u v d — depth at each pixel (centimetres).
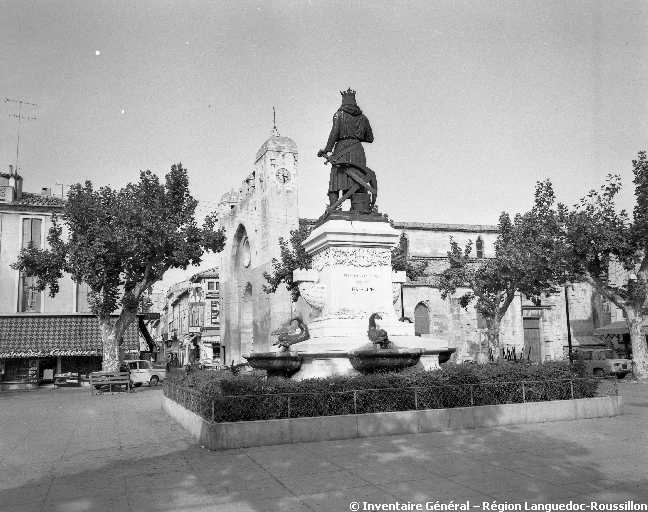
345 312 1750
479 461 1042
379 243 1809
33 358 4453
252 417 1283
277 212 5391
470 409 1404
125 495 885
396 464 1030
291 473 984
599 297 5894
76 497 882
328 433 1273
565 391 1584
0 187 4894
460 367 1580
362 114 1975
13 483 987
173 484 941
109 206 3712
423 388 1408
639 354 3581
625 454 1086
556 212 3644
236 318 6669
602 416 1568
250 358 1680
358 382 1380
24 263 3725
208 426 1239
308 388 1342
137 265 3762
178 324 10262
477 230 6525
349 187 1933
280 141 5509
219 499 847
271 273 5269
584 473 947
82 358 4616
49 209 4784
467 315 5572
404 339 1706
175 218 3778
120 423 1795
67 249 3688
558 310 5888
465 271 4303
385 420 1320
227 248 7019
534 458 1060
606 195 3525
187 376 1875
